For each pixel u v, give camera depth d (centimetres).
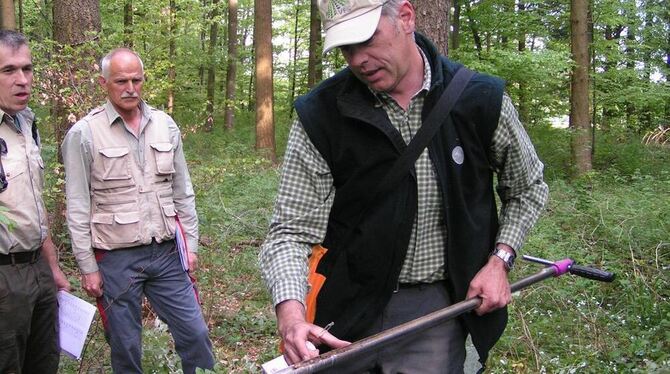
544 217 749
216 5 1185
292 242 210
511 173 222
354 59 192
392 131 203
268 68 1512
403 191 206
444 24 618
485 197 216
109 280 347
